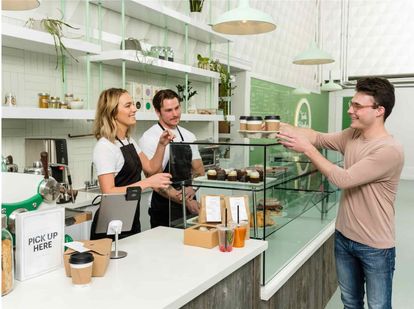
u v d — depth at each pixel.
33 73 3.13
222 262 1.69
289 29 8.48
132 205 1.76
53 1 3.28
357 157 2.25
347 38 10.30
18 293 1.36
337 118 11.41
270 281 2.17
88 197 3.01
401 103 10.59
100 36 3.68
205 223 2.07
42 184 1.59
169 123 3.03
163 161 2.86
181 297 1.35
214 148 2.26
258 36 6.99
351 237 2.29
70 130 3.50
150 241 1.99
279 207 2.35
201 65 4.84
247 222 2.04
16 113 2.55
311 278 2.87
